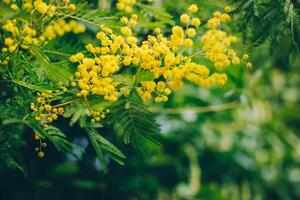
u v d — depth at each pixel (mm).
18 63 557
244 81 973
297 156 1603
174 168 1374
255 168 1503
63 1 554
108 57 539
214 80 540
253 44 625
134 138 588
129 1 577
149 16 663
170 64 540
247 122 1458
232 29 656
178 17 695
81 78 561
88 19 580
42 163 1132
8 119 558
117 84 568
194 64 532
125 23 566
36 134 583
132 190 1287
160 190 1315
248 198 1426
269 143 1535
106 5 746
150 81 556
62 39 618
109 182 1258
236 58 546
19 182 1135
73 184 1181
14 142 626
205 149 1427
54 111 568
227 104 1086
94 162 1227
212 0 649
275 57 1354
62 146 591
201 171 1429
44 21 557
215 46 537
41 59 547
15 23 549
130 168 1277
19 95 576
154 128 586
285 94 1569
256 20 625
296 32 616
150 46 549
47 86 561
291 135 1586
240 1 630
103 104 575
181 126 1368
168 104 1168
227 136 1438
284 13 615
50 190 1198
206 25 655
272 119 1535
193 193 1324
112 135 1003
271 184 1551
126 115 585
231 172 1453
